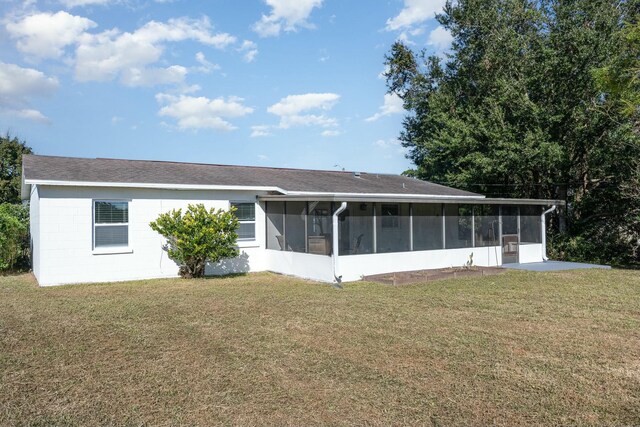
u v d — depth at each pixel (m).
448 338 6.54
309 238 12.92
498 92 20.02
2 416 4.02
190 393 4.55
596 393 4.57
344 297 9.85
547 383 4.83
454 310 8.51
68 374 5.07
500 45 20.45
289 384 4.79
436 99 23.67
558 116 18.02
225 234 13.05
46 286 11.35
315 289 10.95
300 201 13.27
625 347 6.14
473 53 22.30
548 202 17.06
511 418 4.02
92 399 4.40
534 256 17.38
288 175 17.89
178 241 12.41
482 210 16.00
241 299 9.59
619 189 18.02
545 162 18.30
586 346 6.18
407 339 6.48
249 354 5.80
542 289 10.97
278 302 9.27
